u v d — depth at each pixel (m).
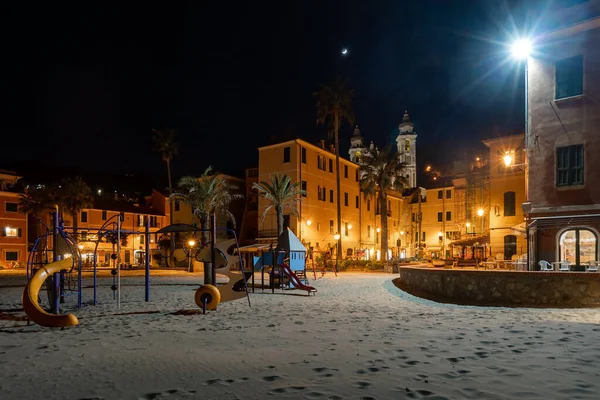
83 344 8.23
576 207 19.62
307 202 47.03
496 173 37.66
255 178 54.44
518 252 35.81
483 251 41.91
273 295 18.47
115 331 9.72
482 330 9.29
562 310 12.54
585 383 5.35
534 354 6.94
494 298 14.43
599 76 19.56
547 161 20.61
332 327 9.97
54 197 52.56
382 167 45.47
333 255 49.22
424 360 6.64
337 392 5.13
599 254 18.97
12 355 7.33
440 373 5.89
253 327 10.11
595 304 12.95
